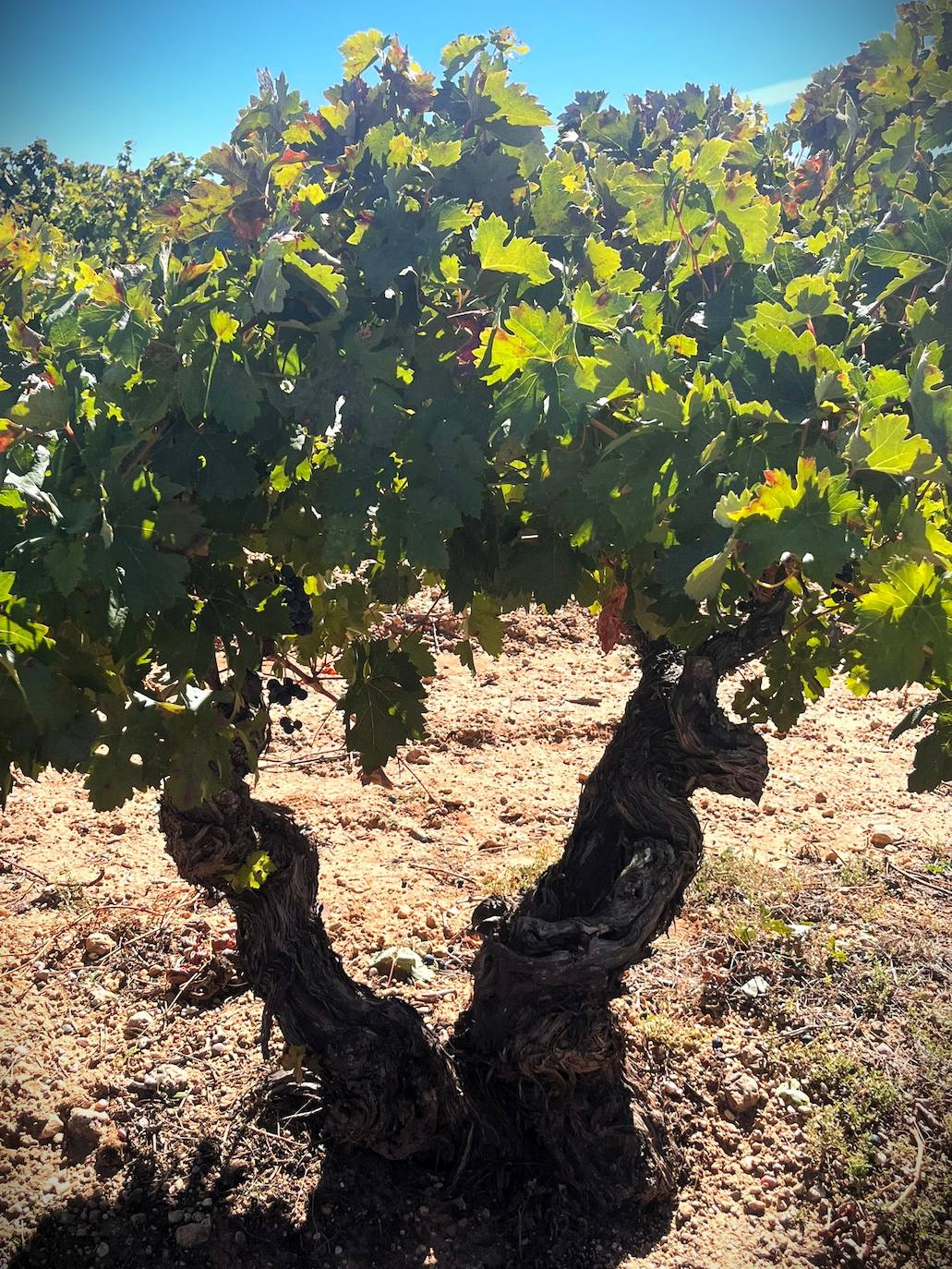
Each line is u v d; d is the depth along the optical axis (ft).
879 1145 15.14
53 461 8.30
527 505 10.37
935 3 13.70
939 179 13.21
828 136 17.76
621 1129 13.99
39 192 47.75
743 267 11.10
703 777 11.85
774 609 10.67
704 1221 13.99
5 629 7.57
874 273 11.21
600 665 32.94
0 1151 14.51
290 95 10.39
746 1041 16.97
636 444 8.65
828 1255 13.66
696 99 17.49
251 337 8.83
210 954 18.20
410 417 9.04
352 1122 13.19
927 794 25.81
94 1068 15.94
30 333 9.85
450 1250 13.28
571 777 26.07
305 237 8.73
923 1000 17.92
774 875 21.49
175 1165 14.21
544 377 8.64
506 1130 14.19
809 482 7.89
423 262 8.99
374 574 11.01
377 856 22.17
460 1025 15.05
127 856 21.84
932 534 8.26
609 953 12.21
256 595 9.95
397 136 9.59
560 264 9.85
